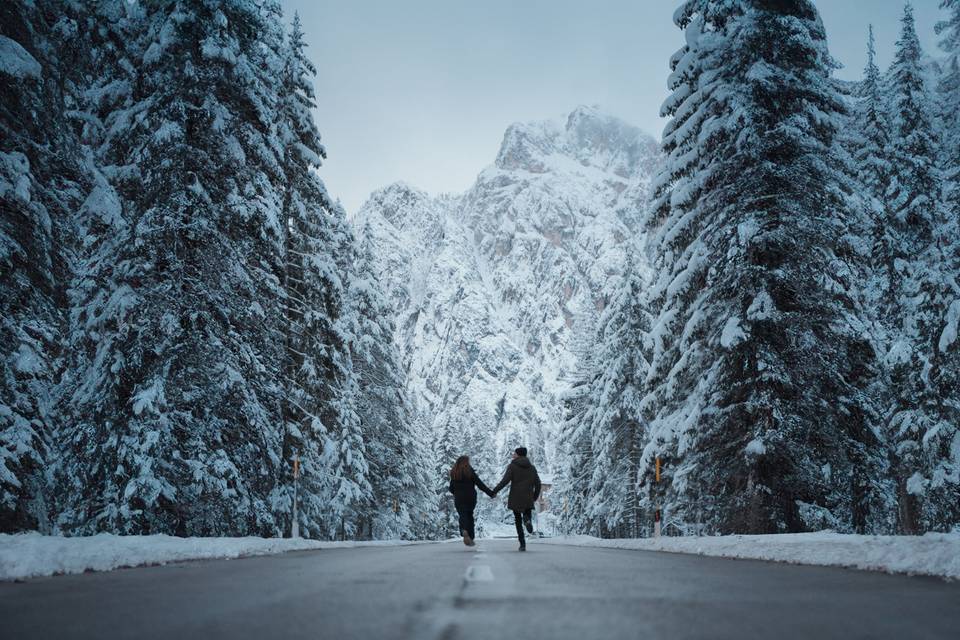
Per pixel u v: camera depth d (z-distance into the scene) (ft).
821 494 58.54
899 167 85.15
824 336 59.62
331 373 91.15
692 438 61.87
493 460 514.68
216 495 57.21
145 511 54.08
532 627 12.21
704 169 66.39
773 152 61.98
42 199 50.62
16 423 45.42
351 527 115.96
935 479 76.07
